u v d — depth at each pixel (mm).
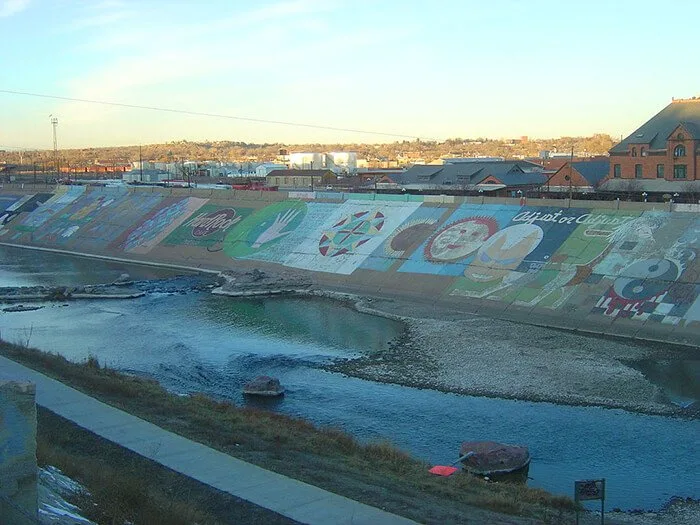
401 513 22750
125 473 24703
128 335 62719
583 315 63094
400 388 47000
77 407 33500
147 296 81250
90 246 119625
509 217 83062
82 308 75188
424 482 27484
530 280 70812
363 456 31141
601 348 55312
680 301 60344
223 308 74125
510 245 77812
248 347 58188
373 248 88375
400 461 30938
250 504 22984
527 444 37344
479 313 68562
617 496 30844
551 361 51938
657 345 56188
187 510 21453
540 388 46250
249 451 28766
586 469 34031
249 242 102000
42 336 62625
